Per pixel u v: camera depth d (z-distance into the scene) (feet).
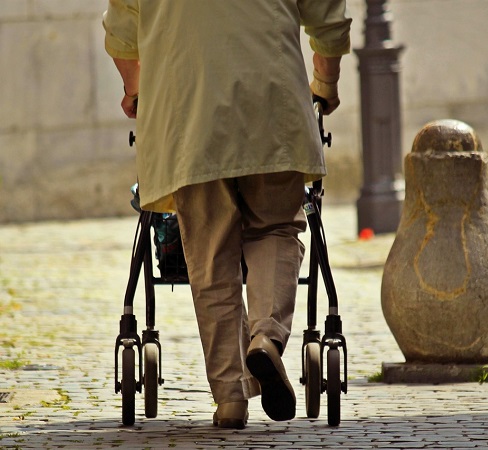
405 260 80.64
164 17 55.52
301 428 59.82
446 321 78.79
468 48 232.12
